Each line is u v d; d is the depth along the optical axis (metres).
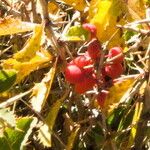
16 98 0.25
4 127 0.23
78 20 0.28
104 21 0.24
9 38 0.33
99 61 0.23
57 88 0.30
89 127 0.29
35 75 0.30
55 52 0.25
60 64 0.24
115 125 0.31
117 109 0.30
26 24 0.23
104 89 0.24
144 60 0.29
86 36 0.25
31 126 0.24
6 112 0.22
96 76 0.23
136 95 0.30
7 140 0.24
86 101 0.29
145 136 0.29
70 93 0.29
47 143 0.25
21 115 0.31
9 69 0.24
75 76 0.23
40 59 0.24
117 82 0.24
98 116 0.29
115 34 0.25
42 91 0.25
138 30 0.25
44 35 0.24
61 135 0.30
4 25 0.23
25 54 0.23
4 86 0.24
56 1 0.29
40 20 0.28
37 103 0.25
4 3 0.31
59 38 0.24
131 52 0.26
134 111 0.30
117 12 0.24
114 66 0.24
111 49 0.24
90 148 0.31
